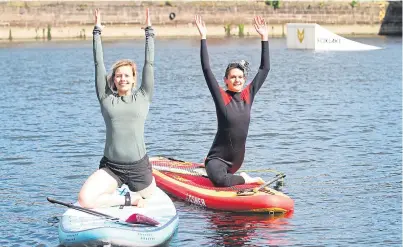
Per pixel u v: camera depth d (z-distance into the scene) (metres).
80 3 79.44
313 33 73.44
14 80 44.06
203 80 44.06
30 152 22.34
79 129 26.42
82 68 51.97
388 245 13.93
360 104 33.25
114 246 13.30
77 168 20.19
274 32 88.25
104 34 80.81
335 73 48.97
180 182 17.31
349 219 15.54
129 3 81.50
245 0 86.75
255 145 23.59
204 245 13.88
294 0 88.81
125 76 14.19
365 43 81.19
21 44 74.56
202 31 16.38
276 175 18.30
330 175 19.48
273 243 14.02
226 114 16.45
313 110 31.41
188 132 25.91
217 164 16.75
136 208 14.52
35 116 29.62
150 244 13.42
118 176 14.30
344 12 91.31
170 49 70.75
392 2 93.56
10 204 16.58
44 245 13.80
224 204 16.11
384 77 46.09
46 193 17.58
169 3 83.31
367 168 20.30
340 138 24.80
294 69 52.12
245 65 16.69
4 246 13.77
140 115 14.16
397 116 29.67
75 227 13.57
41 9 78.31
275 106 32.66
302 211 16.12
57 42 76.81
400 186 18.28
